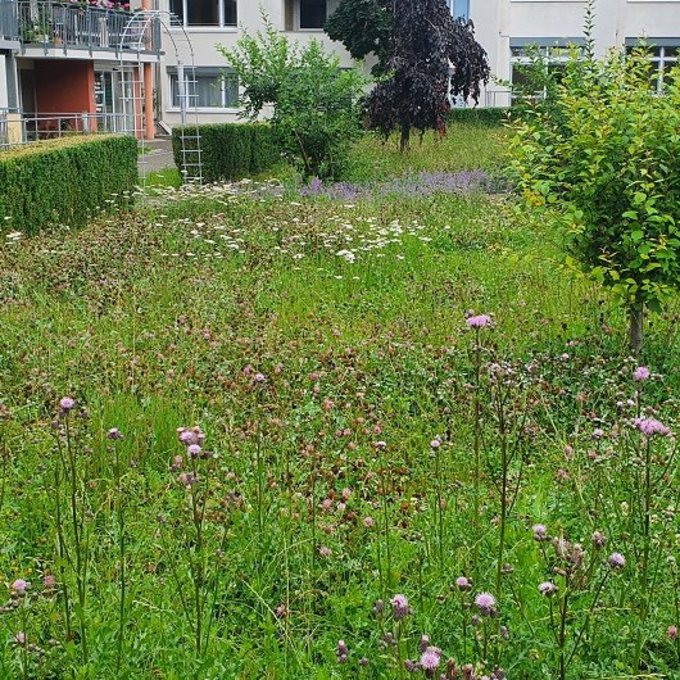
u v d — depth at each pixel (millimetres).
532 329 8500
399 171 21328
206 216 14289
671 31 37875
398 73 25562
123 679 3484
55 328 8227
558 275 10102
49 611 3781
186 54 39281
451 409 6250
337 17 33125
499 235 13484
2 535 4645
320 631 4027
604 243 7539
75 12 32625
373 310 9594
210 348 7473
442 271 11414
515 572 4137
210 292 9883
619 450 5074
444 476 5484
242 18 38594
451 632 3740
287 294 10180
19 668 3459
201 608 3930
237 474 5297
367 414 6293
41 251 11117
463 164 22047
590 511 4594
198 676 3494
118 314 8672
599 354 7562
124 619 3725
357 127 22047
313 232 12594
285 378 6938
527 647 3600
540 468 5516
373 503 5016
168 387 6613
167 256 11570
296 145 21109
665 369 7387
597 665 3604
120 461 5574
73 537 4543
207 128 22766
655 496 4707
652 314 8281
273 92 21719
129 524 4742
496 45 37156
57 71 34625
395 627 3695
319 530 4633
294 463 5422
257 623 4047
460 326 8500
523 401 6055
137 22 35250
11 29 29750
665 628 3787
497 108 34656
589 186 7328
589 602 3922
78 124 33219
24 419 6125
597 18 37781
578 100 7809
